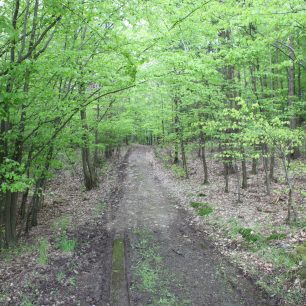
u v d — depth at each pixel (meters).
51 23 7.47
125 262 8.43
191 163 25.31
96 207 14.40
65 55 7.77
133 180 21.12
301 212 10.34
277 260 7.39
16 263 8.22
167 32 9.02
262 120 8.88
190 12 8.60
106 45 7.74
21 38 7.12
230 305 6.29
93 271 7.91
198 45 13.59
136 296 6.76
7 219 9.44
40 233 11.01
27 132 9.83
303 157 19.25
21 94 6.22
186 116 17.31
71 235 10.55
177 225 11.35
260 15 8.24
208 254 8.67
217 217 11.20
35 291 6.88
